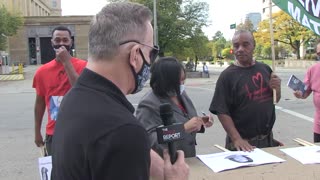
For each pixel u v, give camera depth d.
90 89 1.43
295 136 8.61
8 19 35.78
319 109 4.62
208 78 30.28
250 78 3.76
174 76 3.17
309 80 4.75
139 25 1.50
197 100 15.46
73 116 1.38
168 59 3.26
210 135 8.62
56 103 4.03
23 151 7.65
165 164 1.68
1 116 12.30
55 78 4.06
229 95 3.79
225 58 66.81
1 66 37.75
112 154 1.29
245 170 2.64
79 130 1.34
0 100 17.38
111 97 1.42
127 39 1.47
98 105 1.38
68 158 1.34
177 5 36.31
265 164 2.76
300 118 10.78
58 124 1.45
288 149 3.15
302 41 51.81
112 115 1.34
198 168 2.72
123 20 1.47
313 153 2.99
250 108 3.75
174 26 35.59
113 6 1.50
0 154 7.45
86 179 1.32
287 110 12.20
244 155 2.97
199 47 37.28
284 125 9.82
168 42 36.38
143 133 1.34
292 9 3.87
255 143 3.79
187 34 36.53
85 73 1.48
